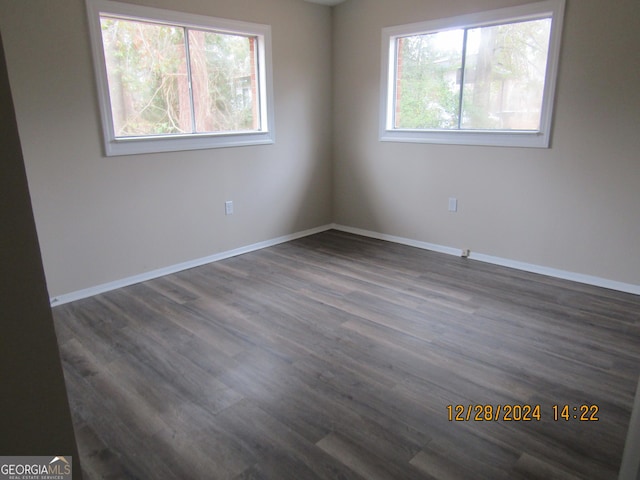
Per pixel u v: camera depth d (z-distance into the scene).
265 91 4.32
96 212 3.36
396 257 4.28
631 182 3.24
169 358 2.52
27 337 1.00
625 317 2.97
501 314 3.03
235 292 3.45
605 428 1.94
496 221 3.98
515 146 3.73
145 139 3.53
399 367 2.41
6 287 0.96
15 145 0.92
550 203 3.64
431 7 4.00
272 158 4.53
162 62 3.61
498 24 3.70
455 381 2.28
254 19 4.08
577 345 2.62
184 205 3.89
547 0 3.33
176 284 3.63
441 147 4.21
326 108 4.97
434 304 3.20
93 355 2.55
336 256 4.33
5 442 1.02
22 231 0.96
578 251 3.57
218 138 4.02
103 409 2.08
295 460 1.76
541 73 3.55
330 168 5.20
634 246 3.30
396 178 4.63
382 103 4.54
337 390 2.21
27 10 2.84
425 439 1.88
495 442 1.86
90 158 3.26
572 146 3.45
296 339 2.72
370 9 4.43
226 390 2.22
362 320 2.96
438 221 4.39
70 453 1.11
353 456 1.78
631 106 3.15
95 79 3.18
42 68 2.95
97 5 3.10
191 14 3.61
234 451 1.81
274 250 4.54
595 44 3.21
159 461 1.76
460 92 4.04
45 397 1.05
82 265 3.35
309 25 4.58
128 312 3.11
